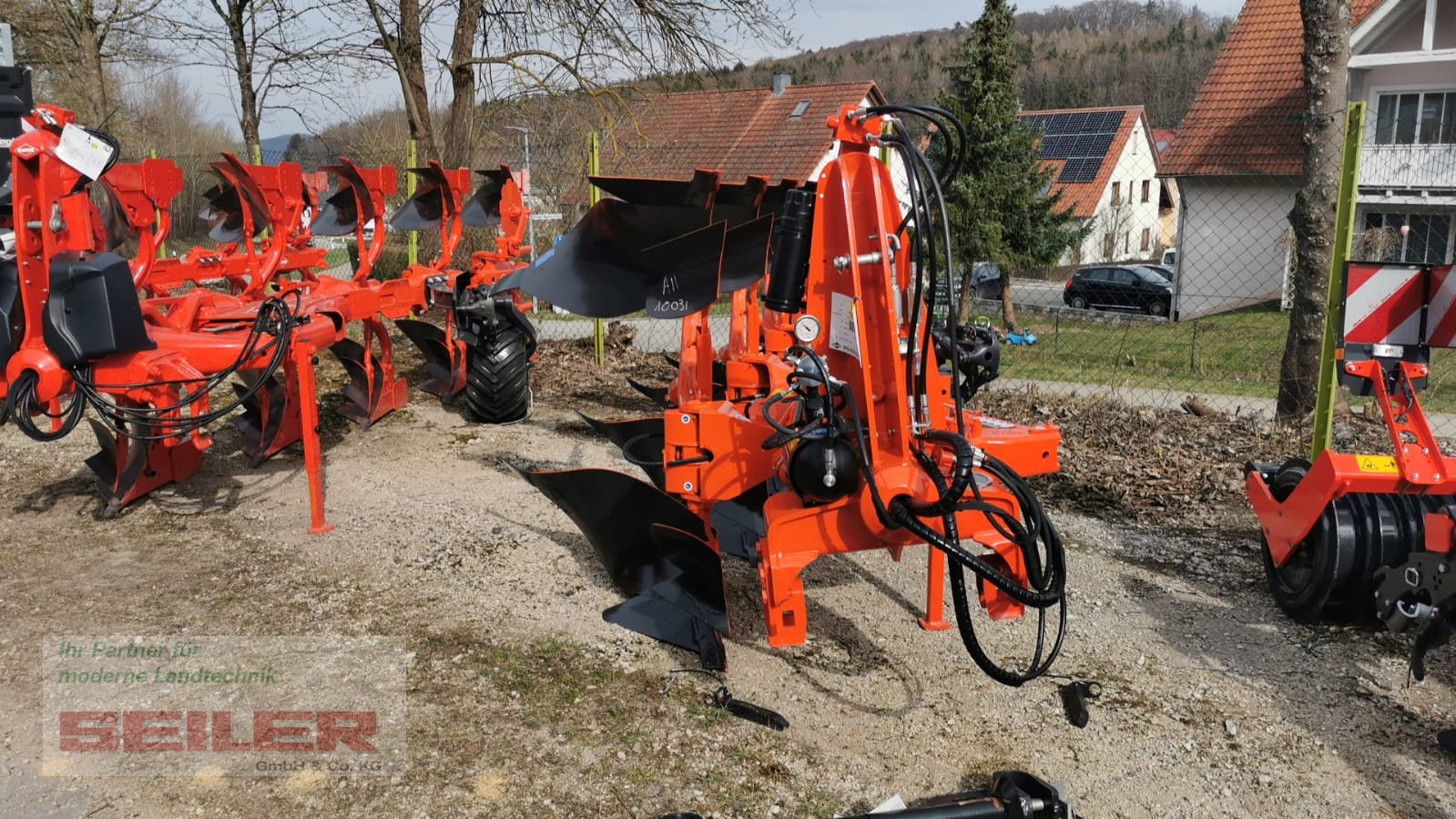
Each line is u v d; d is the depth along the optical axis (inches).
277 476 245.0
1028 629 164.9
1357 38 947.3
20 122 204.1
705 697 143.1
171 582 181.9
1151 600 175.3
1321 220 279.4
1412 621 130.4
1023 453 146.3
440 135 710.5
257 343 191.8
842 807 118.9
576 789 121.3
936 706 141.2
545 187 585.9
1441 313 146.3
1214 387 455.2
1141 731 134.7
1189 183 991.6
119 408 179.0
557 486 166.9
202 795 119.8
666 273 159.9
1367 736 133.1
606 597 175.9
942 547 117.4
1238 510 220.4
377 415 299.4
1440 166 882.8
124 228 200.7
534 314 557.0
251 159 631.2
